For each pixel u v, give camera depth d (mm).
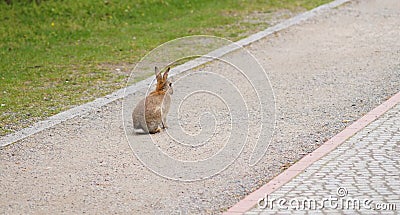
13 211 19281
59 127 26953
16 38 43750
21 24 46500
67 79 34594
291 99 30047
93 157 23438
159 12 49812
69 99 31016
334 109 28297
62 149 24359
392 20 46750
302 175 20953
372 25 45406
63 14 48469
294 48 40062
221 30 44625
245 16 48594
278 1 53000
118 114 28453
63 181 21359
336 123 26391
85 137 25625
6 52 40469
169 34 43938
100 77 34812
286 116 27578
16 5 49344
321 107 28656
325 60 37094
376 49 39156
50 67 37062
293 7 51125
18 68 36906
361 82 32469
